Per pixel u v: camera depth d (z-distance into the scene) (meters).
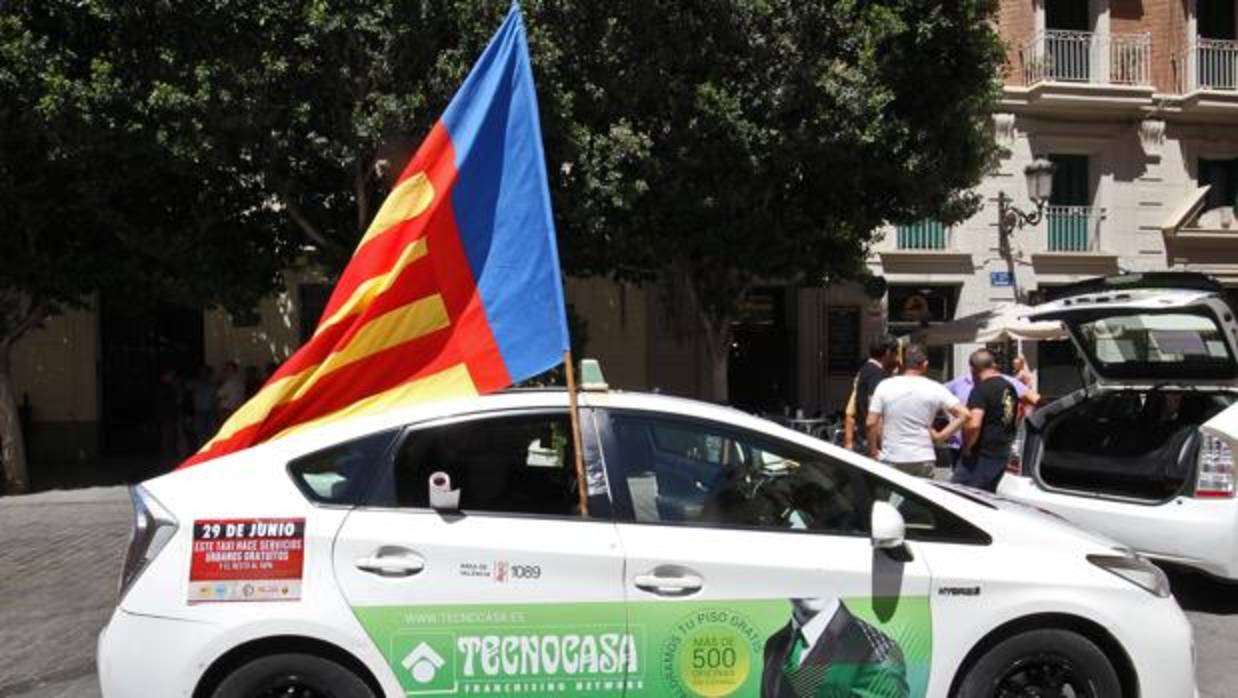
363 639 3.59
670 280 15.28
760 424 4.05
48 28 11.31
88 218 13.29
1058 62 19.30
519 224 4.45
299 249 14.27
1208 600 6.85
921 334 15.80
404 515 3.74
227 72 10.52
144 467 15.96
